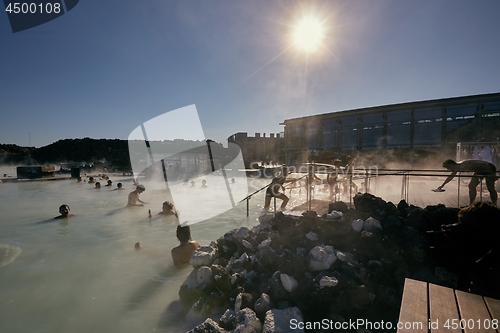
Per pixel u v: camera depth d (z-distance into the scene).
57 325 3.06
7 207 10.04
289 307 2.94
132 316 3.25
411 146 17.69
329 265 3.29
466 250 2.49
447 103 16.06
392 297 3.04
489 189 4.99
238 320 2.71
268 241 3.96
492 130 14.96
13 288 3.92
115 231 6.83
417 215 3.81
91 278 4.26
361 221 3.85
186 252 4.69
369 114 19.48
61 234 6.58
